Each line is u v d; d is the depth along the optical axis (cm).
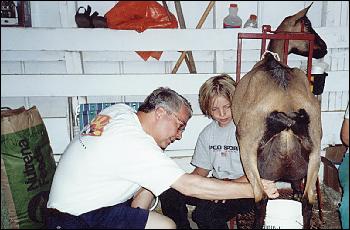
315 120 156
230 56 269
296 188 191
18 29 240
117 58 269
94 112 229
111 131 149
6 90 246
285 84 159
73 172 149
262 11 261
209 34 248
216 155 205
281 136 151
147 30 244
